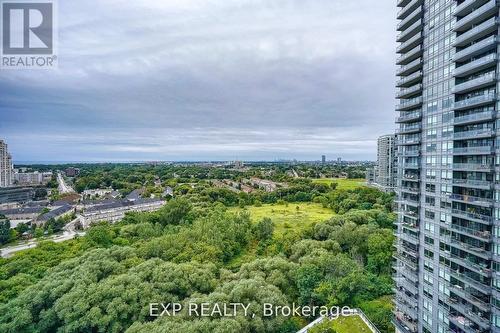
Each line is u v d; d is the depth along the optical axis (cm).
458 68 5000
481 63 4569
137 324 6159
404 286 6500
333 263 8169
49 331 6825
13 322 6388
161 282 7400
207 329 5806
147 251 9469
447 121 5309
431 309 5669
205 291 7644
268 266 8275
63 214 18075
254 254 11012
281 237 11794
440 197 5466
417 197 6162
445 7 5353
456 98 5169
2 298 7262
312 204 19312
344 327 6569
